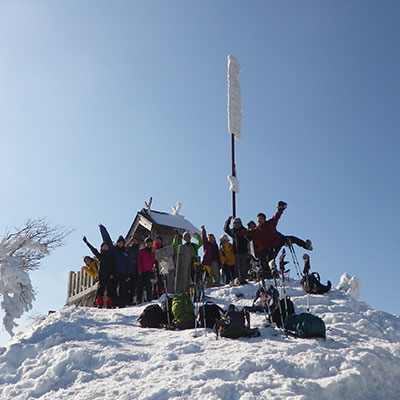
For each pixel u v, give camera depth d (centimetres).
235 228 1600
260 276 1298
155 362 938
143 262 1591
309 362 905
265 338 1045
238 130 2069
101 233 1712
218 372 866
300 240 1510
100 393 830
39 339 1148
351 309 1319
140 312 1348
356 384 873
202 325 1148
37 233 1706
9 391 906
